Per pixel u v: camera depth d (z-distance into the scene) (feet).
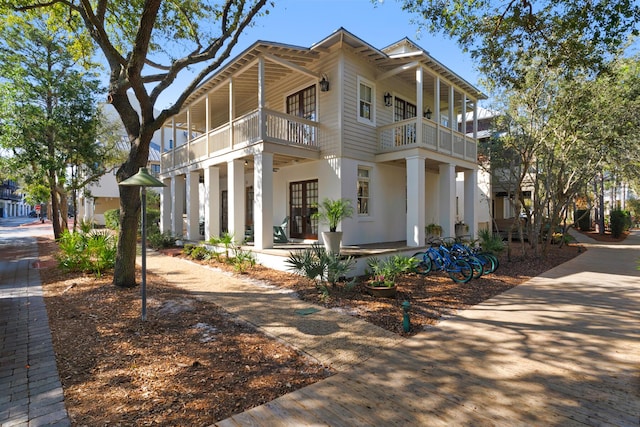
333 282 22.06
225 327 15.42
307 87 35.91
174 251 39.11
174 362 11.85
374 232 36.22
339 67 32.35
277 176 40.22
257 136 30.40
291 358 12.52
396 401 9.77
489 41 21.90
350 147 33.40
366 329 15.47
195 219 42.70
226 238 31.24
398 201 39.40
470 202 43.09
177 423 8.51
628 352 13.07
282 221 39.70
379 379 11.06
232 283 24.26
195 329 15.01
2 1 21.34
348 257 25.00
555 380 10.97
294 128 32.73
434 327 15.94
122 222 21.44
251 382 10.70
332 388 10.48
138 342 13.46
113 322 15.56
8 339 13.66
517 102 34.58
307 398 9.87
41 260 34.19
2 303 18.61
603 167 40.73
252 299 20.06
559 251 44.47
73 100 43.52
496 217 69.82
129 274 21.62
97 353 12.43
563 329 15.60
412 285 23.94
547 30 20.42
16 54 40.96
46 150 42.86
